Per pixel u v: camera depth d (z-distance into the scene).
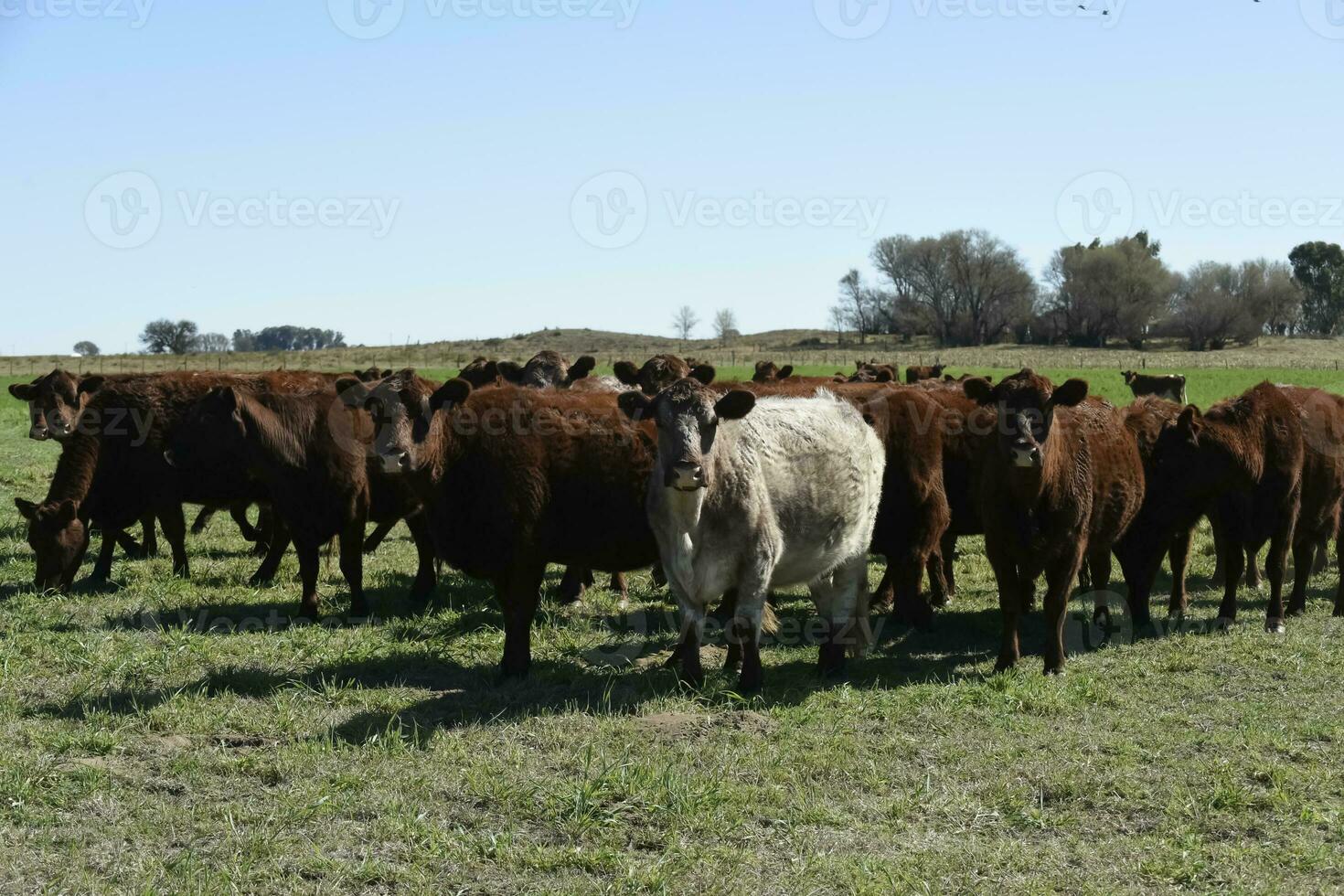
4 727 7.54
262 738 7.56
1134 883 5.62
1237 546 11.12
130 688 8.48
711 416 8.00
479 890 5.52
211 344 100.12
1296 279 120.06
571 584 11.70
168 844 5.94
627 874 5.62
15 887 5.40
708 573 8.45
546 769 7.01
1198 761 7.19
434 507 9.11
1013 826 6.32
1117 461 10.07
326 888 5.47
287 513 11.07
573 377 14.48
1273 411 11.06
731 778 6.88
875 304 106.50
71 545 11.99
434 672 9.22
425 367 67.00
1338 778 6.89
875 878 5.60
